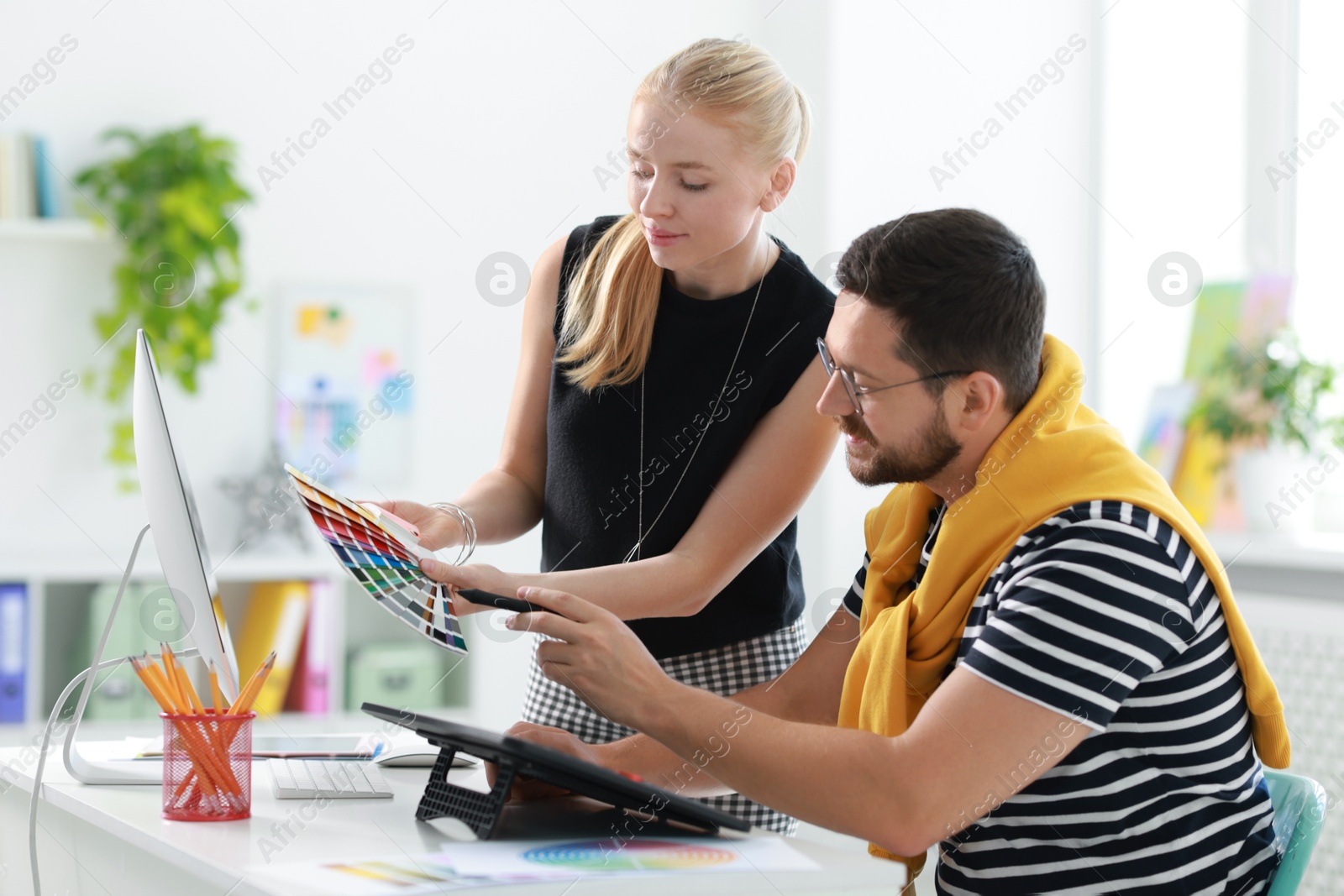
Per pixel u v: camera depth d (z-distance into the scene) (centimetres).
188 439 302
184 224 292
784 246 156
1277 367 261
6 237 290
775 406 150
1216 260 283
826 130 310
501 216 324
